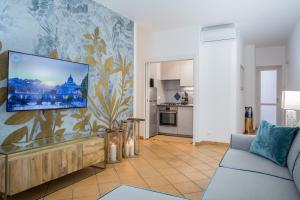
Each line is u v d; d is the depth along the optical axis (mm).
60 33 3061
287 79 6414
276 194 1514
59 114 3072
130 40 4496
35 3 2744
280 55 7008
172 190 2596
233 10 4031
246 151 2729
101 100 3779
